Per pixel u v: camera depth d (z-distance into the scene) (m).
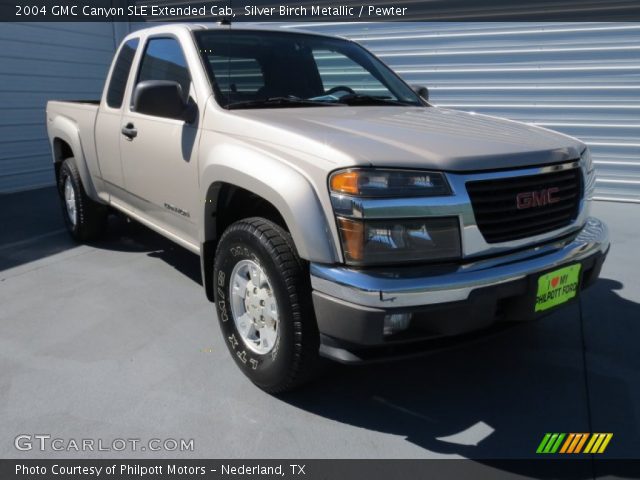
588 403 2.62
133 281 4.12
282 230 2.47
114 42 9.12
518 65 6.77
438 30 7.08
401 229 2.15
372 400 2.64
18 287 4.00
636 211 6.22
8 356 3.01
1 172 7.62
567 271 2.47
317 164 2.25
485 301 2.22
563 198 2.58
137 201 3.88
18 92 7.69
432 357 3.03
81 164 4.59
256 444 2.33
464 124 2.88
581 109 6.59
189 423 2.45
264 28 3.66
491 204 2.30
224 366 2.93
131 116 3.70
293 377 2.47
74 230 4.99
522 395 2.69
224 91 3.07
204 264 3.04
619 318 3.50
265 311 2.57
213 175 2.75
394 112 3.13
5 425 2.43
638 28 6.11
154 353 3.05
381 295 2.08
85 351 3.07
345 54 3.88
